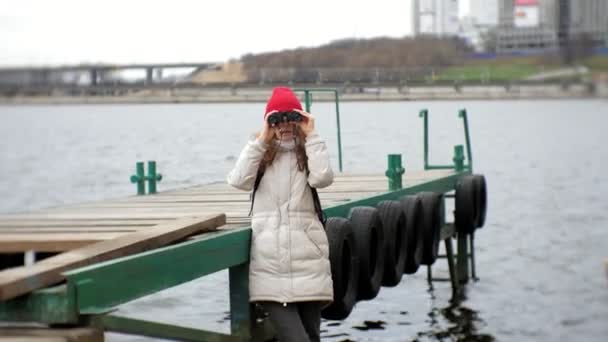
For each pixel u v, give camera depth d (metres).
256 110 16.00
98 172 25.91
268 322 7.04
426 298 12.97
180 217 7.59
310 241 6.02
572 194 27.03
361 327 11.09
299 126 6.02
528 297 13.22
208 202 9.47
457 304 12.73
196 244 5.91
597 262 16.16
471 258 14.79
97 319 4.89
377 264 8.88
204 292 12.11
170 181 13.84
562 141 48.91
